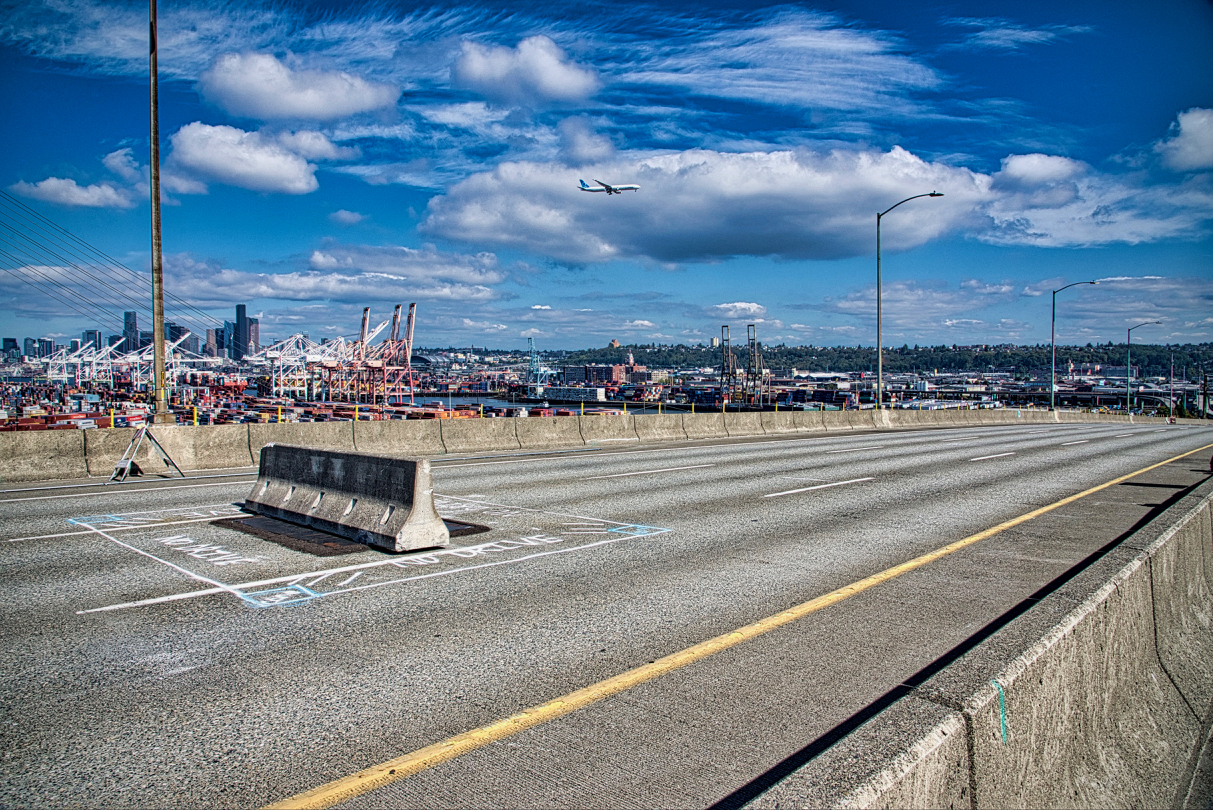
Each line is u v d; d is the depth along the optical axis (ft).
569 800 10.84
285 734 13.09
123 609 20.54
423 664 16.48
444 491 44.19
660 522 34.27
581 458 66.18
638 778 11.49
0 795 11.08
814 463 62.13
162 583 23.25
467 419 74.02
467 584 23.26
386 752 12.41
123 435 53.11
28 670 16.12
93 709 14.16
